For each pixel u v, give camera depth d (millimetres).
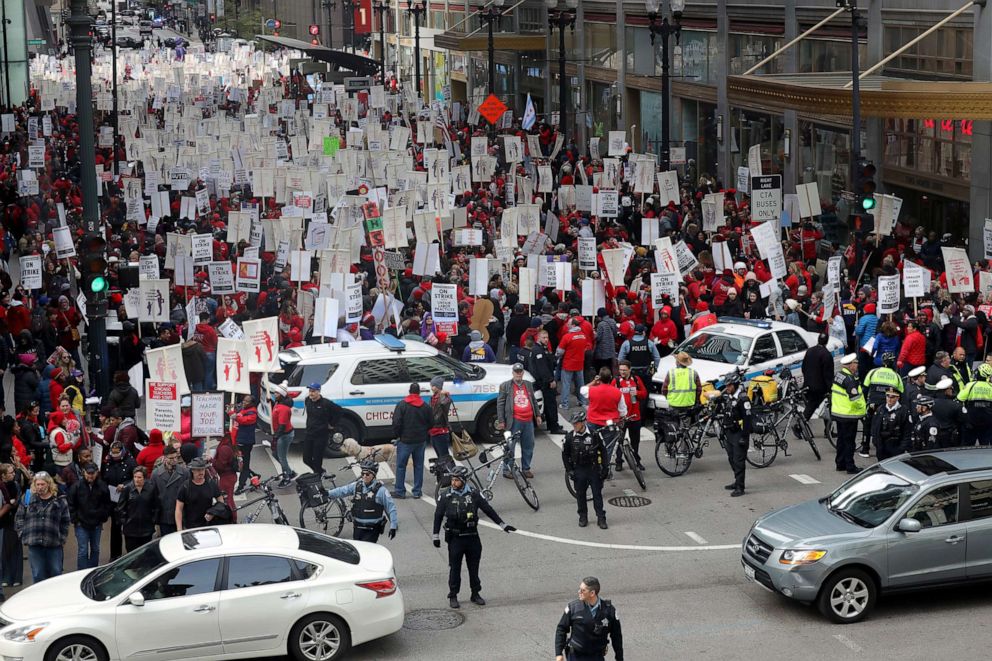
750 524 21750
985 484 17812
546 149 62750
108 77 109500
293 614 16250
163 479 19859
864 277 36656
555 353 30797
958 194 40125
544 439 27703
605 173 44656
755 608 18031
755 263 35719
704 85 60781
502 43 84438
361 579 16562
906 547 17391
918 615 17625
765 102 43625
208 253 33656
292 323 30812
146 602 15969
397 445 23750
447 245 40312
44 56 118688
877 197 35688
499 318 32500
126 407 25297
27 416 23438
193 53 136875
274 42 104562
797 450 26234
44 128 64188
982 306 29875
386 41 137000
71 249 33281
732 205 44031
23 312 31609
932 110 35562
